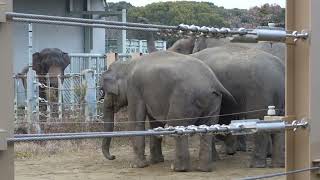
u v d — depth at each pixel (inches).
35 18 105.6
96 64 884.6
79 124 605.0
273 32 135.1
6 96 100.2
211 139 434.6
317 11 137.9
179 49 615.8
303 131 140.3
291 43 140.3
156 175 420.2
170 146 580.4
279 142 448.5
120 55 842.2
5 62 100.4
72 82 719.7
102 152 510.3
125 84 492.1
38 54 862.5
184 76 431.2
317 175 139.6
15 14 101.5
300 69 141.1
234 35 131.1
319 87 138.3
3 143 99.0
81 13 1071.6
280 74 472.1
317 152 138.6
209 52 502.0
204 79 434.9
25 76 642.2
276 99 469.7
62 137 106.7
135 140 459.8
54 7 1080.2
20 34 995.9
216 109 440.5
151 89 442.9
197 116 433.7
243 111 474.3
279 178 385.1
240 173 422.0
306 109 139.2
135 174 426.9
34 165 473.7
